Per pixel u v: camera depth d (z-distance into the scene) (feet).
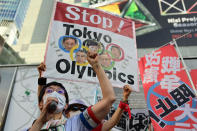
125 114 11.43
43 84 7.14
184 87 9.85
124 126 11.05
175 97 9.61
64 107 6.64
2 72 13.62
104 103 3.52
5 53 16.29
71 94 12.13
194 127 8.86
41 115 3.66
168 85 9.94
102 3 20.75
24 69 13.43
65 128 4.02
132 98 12.74
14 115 11.60
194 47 16.08
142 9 19.69
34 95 12.35
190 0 19.63
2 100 12.35
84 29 9.46
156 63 10.75
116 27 10.34
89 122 3.65
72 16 9.59
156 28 18.07
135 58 9.85
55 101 3.94
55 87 6.93
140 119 11.37
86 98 12.09
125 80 8.91
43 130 4.33
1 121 11.23
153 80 10.19
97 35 9.54
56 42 8.62
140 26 18.40
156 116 9.17
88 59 3.87
